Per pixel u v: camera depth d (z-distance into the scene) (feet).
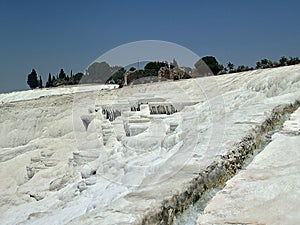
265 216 8.73
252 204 9.46
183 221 10.18
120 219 8.98
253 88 40.11
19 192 32.45
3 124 79.66
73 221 9.08
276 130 19.39
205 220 8.87
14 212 24.35
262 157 13.33
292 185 10.36
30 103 84.28
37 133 75.77
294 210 8.87
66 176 28.76
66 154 41.01
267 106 23.61
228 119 19.93
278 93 36.24
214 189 12.34
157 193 10.63
